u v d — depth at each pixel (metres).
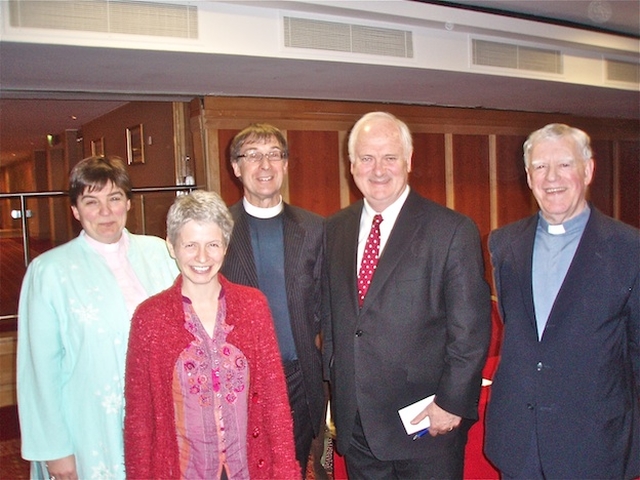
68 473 1.59
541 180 1.59
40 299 1.58
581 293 1.53
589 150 1.62
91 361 1.58
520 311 1.64
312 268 2.02
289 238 2.00
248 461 1.49
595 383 1.52
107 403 1.59
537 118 6.27
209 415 1.43
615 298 1.50
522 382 1.62
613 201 7.09
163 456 1.41
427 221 1.75
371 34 3.47
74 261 1.65
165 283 1.78
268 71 3.63
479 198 5.99
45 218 7.82
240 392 1.46
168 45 2.91
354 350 1.76
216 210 1.45
